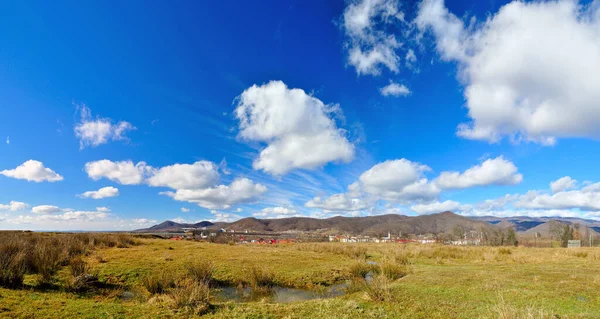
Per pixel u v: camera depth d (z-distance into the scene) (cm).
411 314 1221
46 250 2039
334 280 2247
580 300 1311
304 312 1268
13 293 1323
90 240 3522
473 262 2836
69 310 1169
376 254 3944
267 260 2877
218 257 2928
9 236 2939
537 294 1416
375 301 1441
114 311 1209
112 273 1995
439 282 1777
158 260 2517
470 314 1198
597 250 3738
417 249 4012
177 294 1378
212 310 1300
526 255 3073
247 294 1831
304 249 4491
